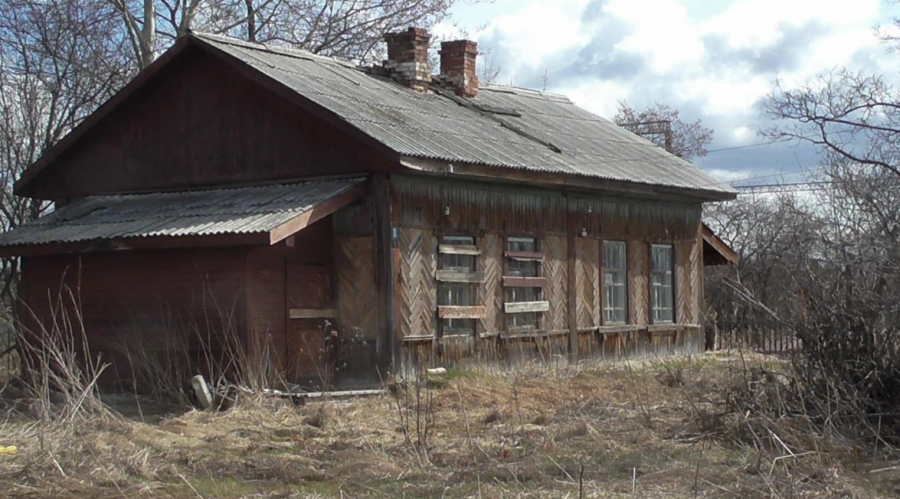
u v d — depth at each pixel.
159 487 9.16
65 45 23.09
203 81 16.97
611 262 19.67
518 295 17.50
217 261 14.62
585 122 22.95
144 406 14.01
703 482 8.92
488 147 16.66
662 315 20.92
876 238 11.68
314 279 15.22
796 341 11.38
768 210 32.84
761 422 10.38
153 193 17.48
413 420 12.48
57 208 18.77
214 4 26.45
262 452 10.66
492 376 15.83
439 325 15.95
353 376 15.20
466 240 16.52
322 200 14.52
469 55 20.84
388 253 15.04
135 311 15.37
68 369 12.52
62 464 9.63
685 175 20.89
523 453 10.30
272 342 14.57
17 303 20.16
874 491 8.81
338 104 15.72
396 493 8.91
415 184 15.57
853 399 10.52
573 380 15.98
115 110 17.62
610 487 8.90
